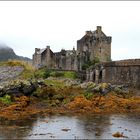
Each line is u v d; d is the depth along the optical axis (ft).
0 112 255.50
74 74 424.46
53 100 296.71
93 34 491.72
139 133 195.42
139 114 265.13
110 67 391.45
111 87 325.01
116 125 217.77
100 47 491.31
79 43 504.02
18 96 289.53
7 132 191.01
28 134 187.11
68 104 289.12
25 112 262.26
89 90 323.16
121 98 310.86
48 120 232.32
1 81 352.69
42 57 493.77
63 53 479.41
